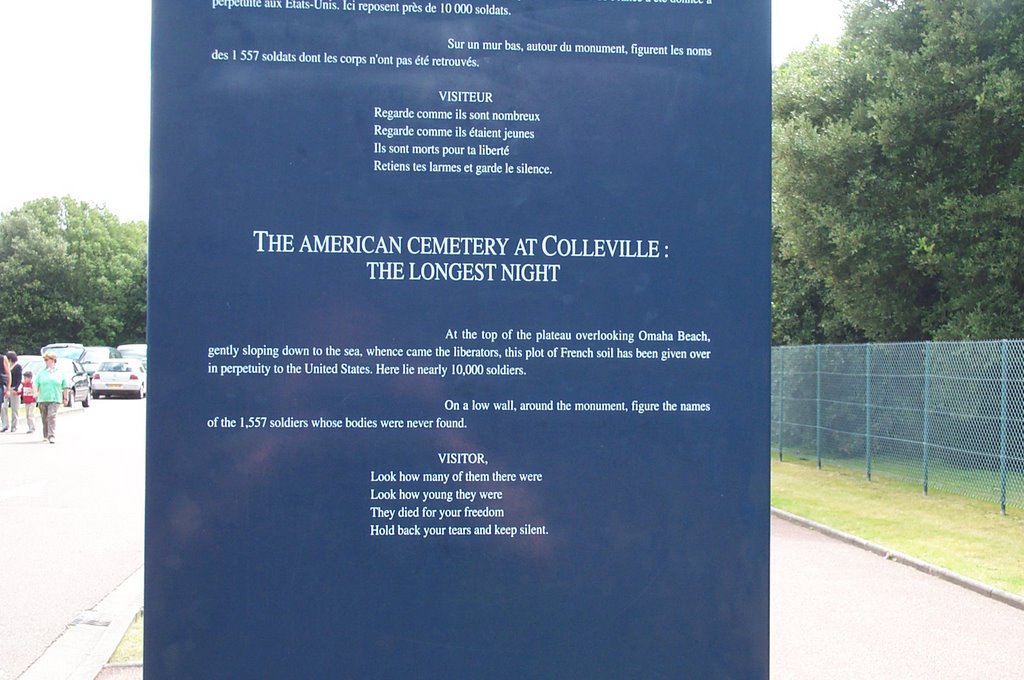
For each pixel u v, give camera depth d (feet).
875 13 69.46
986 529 40.14
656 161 11.48
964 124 60.70
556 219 11.41
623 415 11.44
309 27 11.17
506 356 11.35
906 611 27.27
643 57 11.48
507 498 11.34
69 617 25.61
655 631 11.41
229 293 11.07
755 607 11.46
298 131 11.16
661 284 11.48
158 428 10.98
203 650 10.97
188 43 11.05
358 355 11.20
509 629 11.30
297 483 11.12
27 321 264.31
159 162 11.01
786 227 70.08
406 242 11.25
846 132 65.36
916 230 62.90
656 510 11.46
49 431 80.69
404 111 11.27
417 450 11.26
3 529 39.45
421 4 11.30
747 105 11.53
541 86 11.40
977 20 60.08
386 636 11.19
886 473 54.65
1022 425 42.01
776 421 72.49
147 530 10.95
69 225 294.87
